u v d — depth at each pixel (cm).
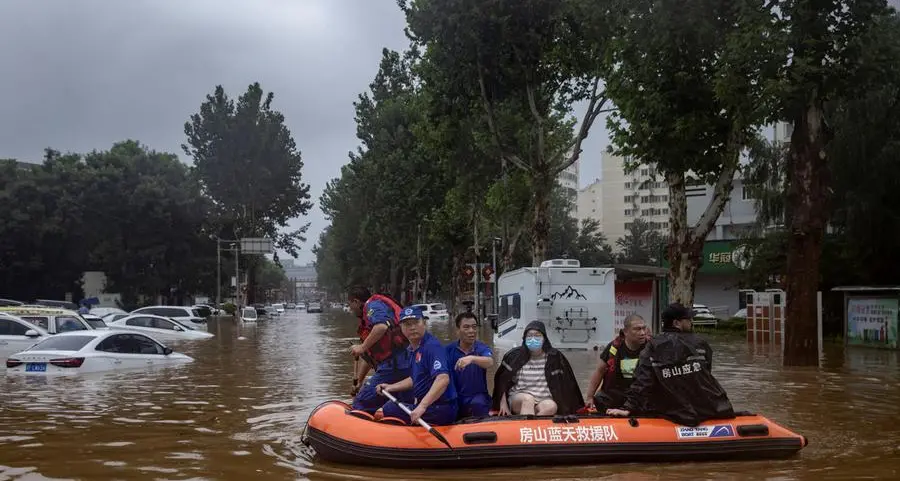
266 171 7425
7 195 6262
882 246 2962
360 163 6500
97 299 6191
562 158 3350
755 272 3550
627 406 820
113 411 1147
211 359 2161
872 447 871
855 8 1738
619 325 3016
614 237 12381
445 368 804
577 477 721
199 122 7344
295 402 1259
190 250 7362
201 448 866
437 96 3011
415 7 2714
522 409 841
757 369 1823
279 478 720
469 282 5544
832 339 3069
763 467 766
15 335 1889
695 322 4244
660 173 1998
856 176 2911
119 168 6919
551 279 2117
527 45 2661
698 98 1848
